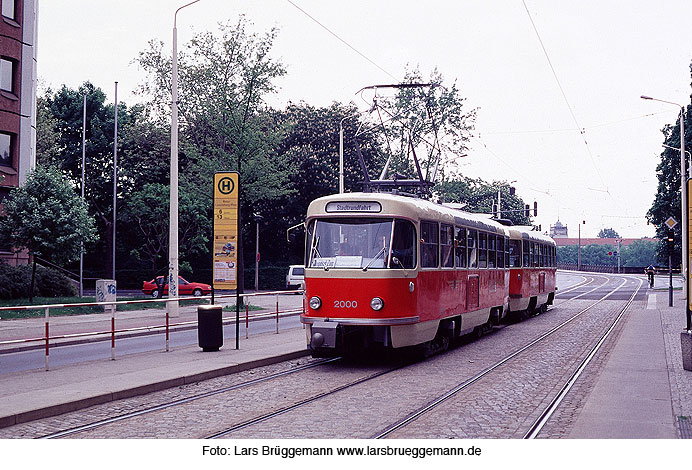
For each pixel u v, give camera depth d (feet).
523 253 89.66
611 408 32.76
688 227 50.11
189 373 41.22
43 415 30.71
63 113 208.64
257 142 114.62
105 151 205.46
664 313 99.96
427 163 148.56
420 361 51.34
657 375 43.29
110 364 46.78
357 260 47.26
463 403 34.53
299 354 53.62
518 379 42.34
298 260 209.05
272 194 120.16
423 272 50.16
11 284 101.91
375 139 192.65
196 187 118.62
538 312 103.71
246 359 47.85
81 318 88.02
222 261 54.60
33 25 130.62
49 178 107.65
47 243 103.14
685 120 194.49
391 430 28.48
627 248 525.34
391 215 47.80
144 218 178.70
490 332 74.43
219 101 113.09
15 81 126.52
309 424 29.58
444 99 155.22
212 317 53.52
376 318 46.16
